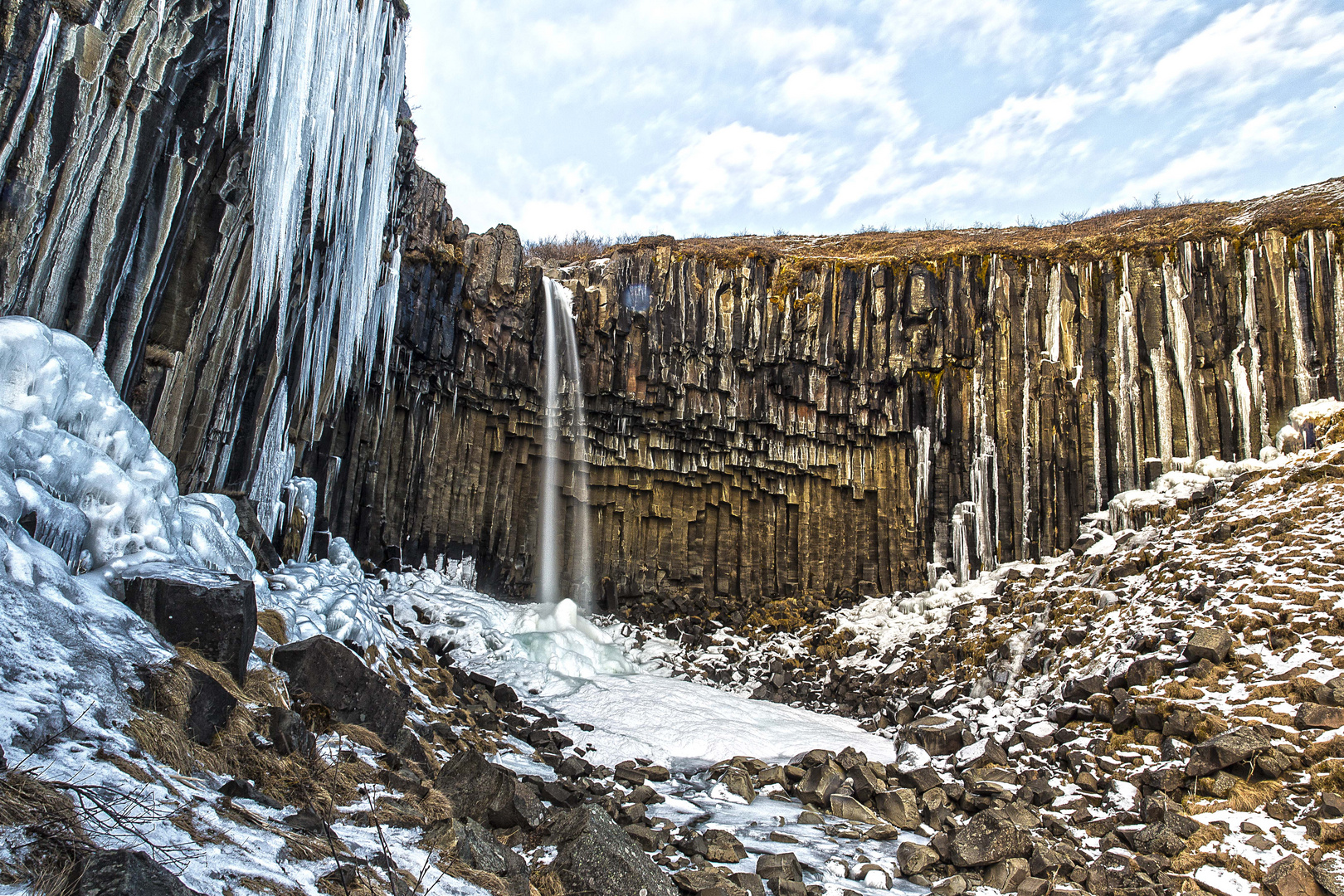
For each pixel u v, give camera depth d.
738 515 24.55
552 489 22.77
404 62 15.53
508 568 22.28
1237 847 8.24
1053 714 12.66
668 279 23.80
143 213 9.57
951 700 15.80
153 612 6.88
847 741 14.08
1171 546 15.90
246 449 12.14
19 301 8.34
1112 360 22.17
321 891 4.61
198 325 10.66
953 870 8.12
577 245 32.22
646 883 6.38
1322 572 12.61
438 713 12.01
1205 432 21.03
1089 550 18.75
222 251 10.71
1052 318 22.98
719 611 23.36
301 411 14.15
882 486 23.98
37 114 8.30
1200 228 22.95
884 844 9.05
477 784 7.71
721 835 8.38
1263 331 20.92
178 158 9.88
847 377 24.11
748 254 24.58
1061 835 9.34
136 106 9.20
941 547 22.83
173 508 8.67
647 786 10.23
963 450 23.11
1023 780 10.82
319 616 10.98
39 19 8.23
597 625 21.73
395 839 6.02
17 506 6.27
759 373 24.20
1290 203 23.00
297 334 13.33
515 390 22.27
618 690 15.42
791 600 23.55
